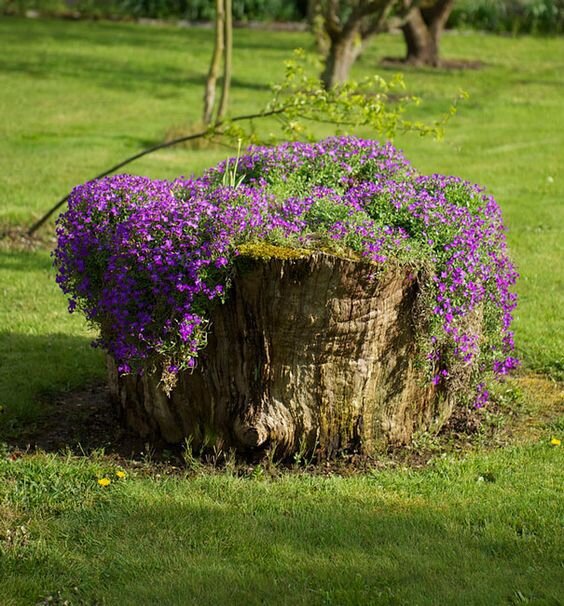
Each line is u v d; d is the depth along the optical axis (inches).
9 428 267.6
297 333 233.8
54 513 221.8
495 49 1181.1
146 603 187.5
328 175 283.4
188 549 205.2
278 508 221.9
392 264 233.0
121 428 264.1
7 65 954.7
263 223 235.0
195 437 248.4
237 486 231.0
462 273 243.1
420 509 221.9
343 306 232.4
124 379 257.4
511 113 791.7
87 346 329.4
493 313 271.0
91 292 247.0
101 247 238.5
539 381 311.0
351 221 240.5
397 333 244.1
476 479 240.1
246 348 236.5
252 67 976.3
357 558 201.0
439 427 266.1
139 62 992.9
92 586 193.9
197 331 230.1
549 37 1299.2
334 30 765.3
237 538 208.5
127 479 236.4
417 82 919.0
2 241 438.6
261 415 237.9
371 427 249.0
